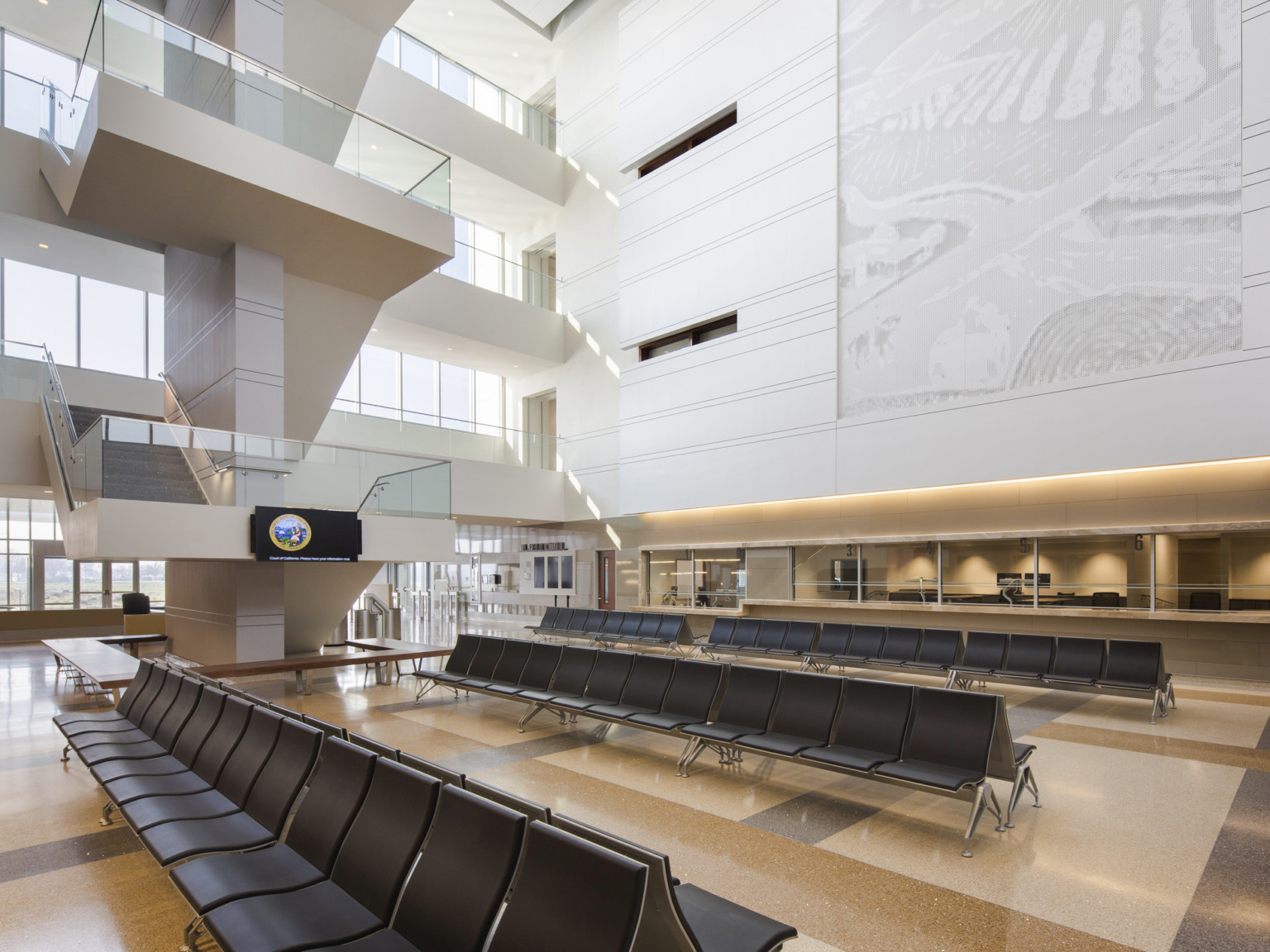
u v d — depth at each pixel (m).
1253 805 5.14
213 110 8.85
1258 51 9.55
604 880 2.20
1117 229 10.64
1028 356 11.44
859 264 13.67
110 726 5.93
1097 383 10.70
